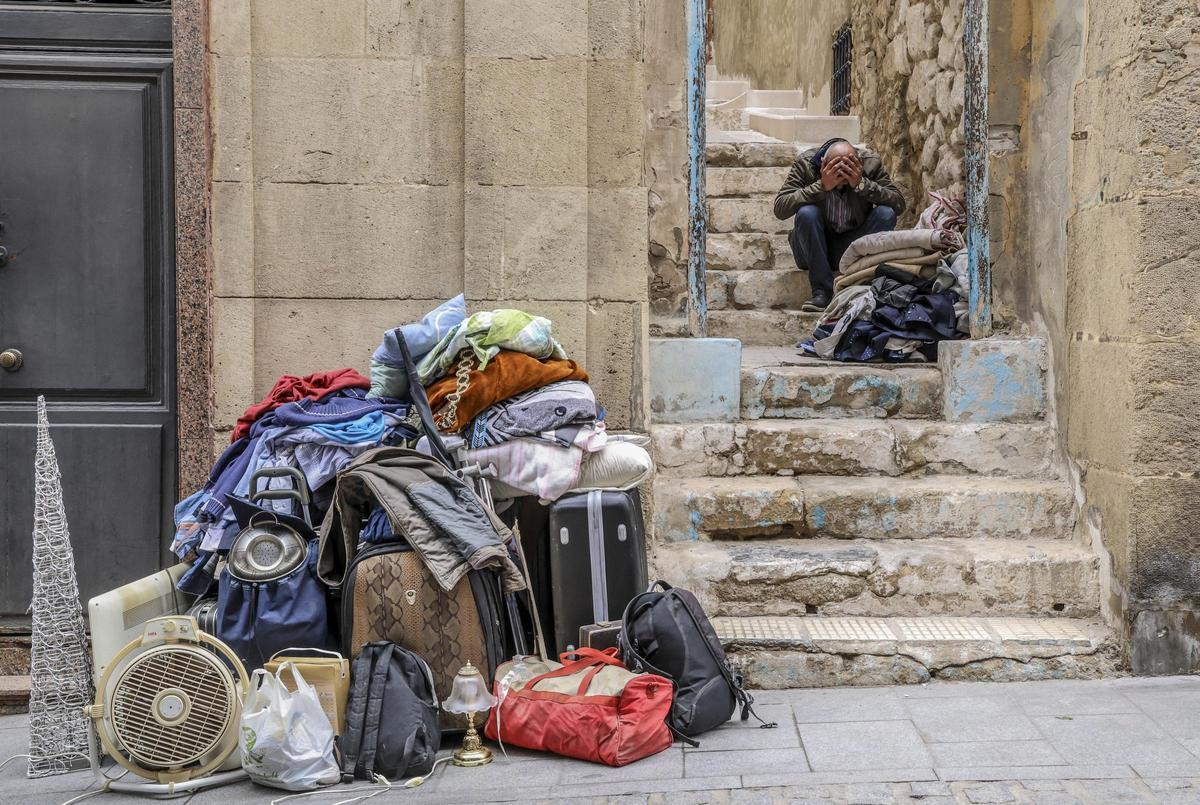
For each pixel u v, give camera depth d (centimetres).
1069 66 464
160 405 436
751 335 687
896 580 434
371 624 351
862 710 375
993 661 402
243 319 427
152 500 437
